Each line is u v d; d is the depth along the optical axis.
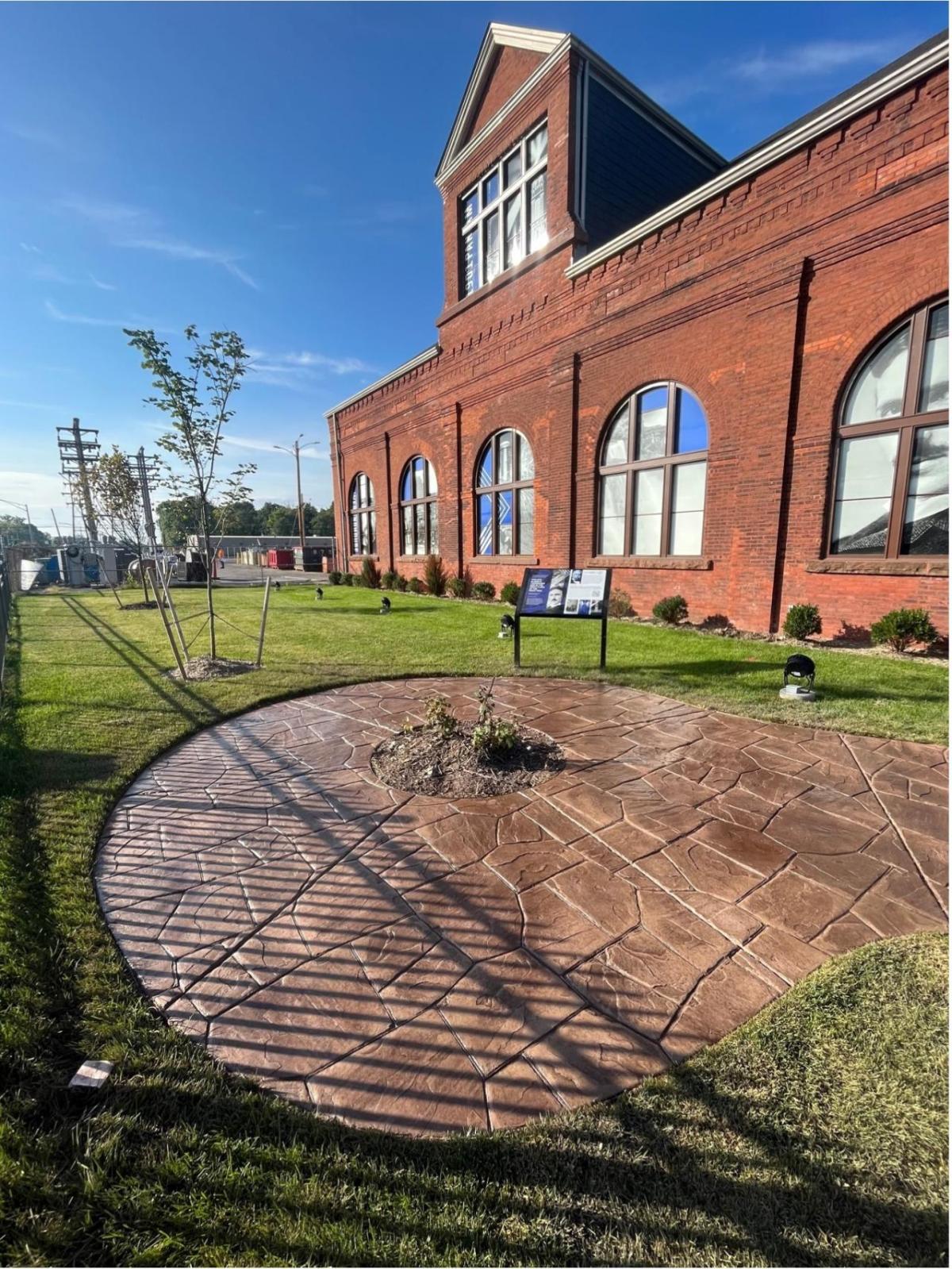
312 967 2.13
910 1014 1.86
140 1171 1.41
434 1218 1.30
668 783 3.66
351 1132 1.51
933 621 6.79
